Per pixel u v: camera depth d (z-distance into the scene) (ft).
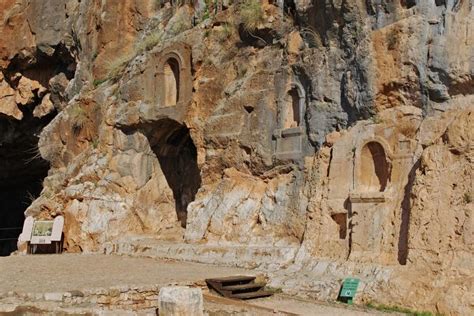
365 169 45.80
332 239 46.09
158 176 67.72
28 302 35.27
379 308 38.14
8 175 108.27
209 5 64.34
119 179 66.69
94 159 69.05
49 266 49.96
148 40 67.92
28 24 86.89
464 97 41.78
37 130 96.48
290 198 50.83
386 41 44.39
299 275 43.93
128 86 66.85
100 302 37.09
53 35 84.12
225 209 54.80
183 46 61.98
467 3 41.32
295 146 51.57
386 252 42.09
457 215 37.83
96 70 75.10
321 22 49.98
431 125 42.45
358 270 42.16
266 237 51.16
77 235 66.69
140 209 65.82
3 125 96.78
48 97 90.74
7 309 34.12
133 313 34.65
